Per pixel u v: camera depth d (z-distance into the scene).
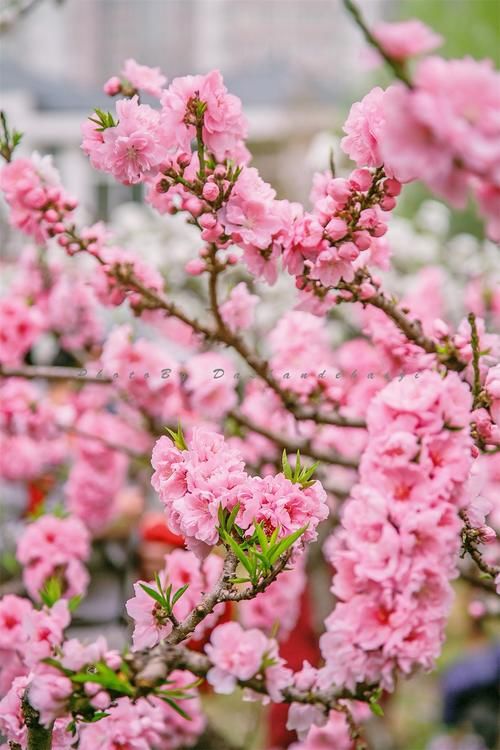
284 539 1.05
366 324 1.37
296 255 1.21
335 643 0.99
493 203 0.87
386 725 2.46
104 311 2.04
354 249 1.19
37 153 1.39
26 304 1.85
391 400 0.99
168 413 1.80
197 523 1.07
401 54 0.86
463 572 1.48
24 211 1.40
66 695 1.01
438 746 2.99
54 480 2.43
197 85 1.18
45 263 2.07
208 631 1.41
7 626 1.40
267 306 2.35
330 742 1.59
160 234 2.72
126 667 1.02
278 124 7.65
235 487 1.07
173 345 1.82
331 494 1.80
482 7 9.20
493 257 2.80
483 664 2.99
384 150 0.86
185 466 1.08
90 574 2.19
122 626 1.78
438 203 4.04
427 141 0.85
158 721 1.22
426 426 0.99
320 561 2.07
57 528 1.72
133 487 2.70
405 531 0.97
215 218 1.21
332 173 1.26
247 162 1.25
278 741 2.34
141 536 2.09
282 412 1.63
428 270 2.66
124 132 1.18
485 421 1.16
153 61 16.27
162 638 1.08
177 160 1.21
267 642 1.02
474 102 0.84
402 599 0.97
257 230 1.19
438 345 1.27
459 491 0.99
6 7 2.04
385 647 0.98
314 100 8.42
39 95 7.18
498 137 0.84
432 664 0.99
